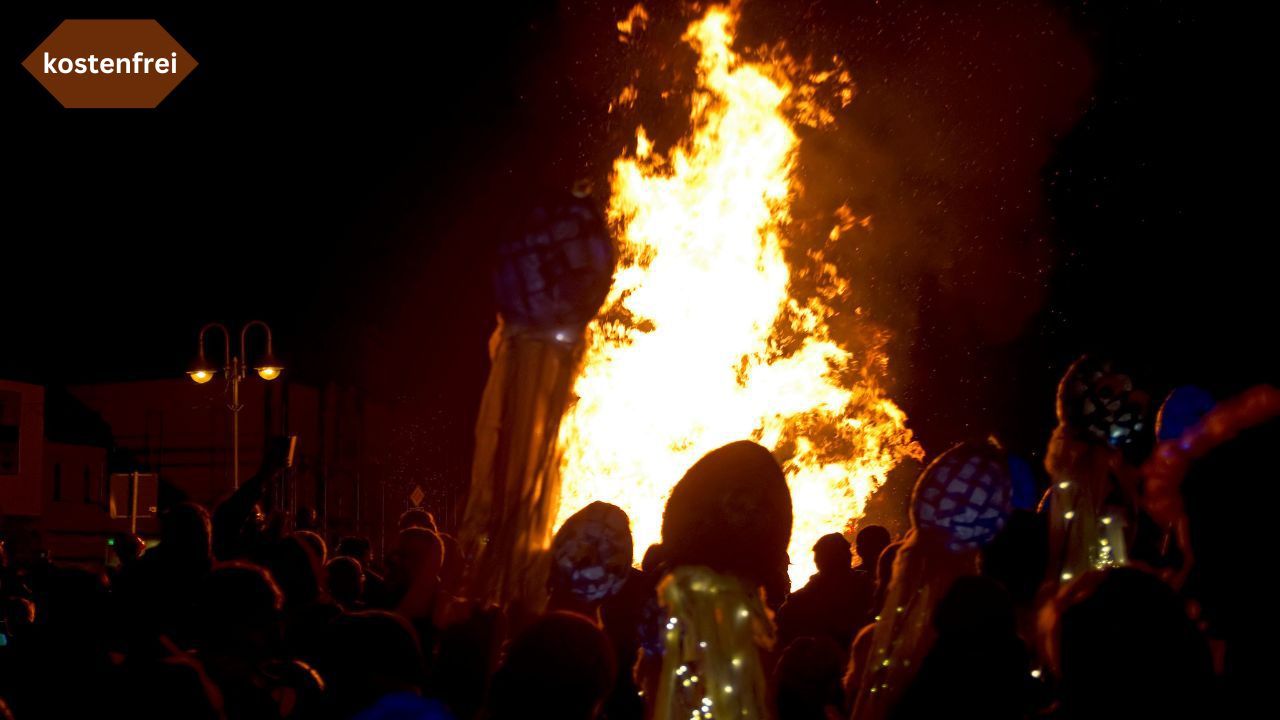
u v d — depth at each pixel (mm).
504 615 3025
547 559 3014
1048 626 2020
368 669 3057
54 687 3520
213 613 3566
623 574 3344
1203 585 1829
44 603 3666
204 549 3781
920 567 3244
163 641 3561
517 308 2918
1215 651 1869
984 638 2852
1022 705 2822
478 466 3008
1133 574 1926
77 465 27484
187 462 27547
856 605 5121
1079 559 3631
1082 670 1864
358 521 26312
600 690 2631
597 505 3385
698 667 3201
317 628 4113
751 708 3193
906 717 2865
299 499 26078
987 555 3650
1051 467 3766
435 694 3188
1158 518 1999
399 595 4516
